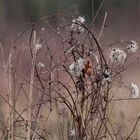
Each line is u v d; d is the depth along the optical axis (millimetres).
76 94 9852
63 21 9852
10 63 10625
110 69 9750
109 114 11055
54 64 9906
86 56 9727
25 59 10789
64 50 9828
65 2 45469
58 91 10219
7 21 46156
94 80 9688
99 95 9734
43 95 10109
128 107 12945
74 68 9562
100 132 10016
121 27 40875
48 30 10047
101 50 9523
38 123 10266
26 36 10953
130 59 10445
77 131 9797
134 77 18141
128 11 48750
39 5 45125
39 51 10156
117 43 9984
